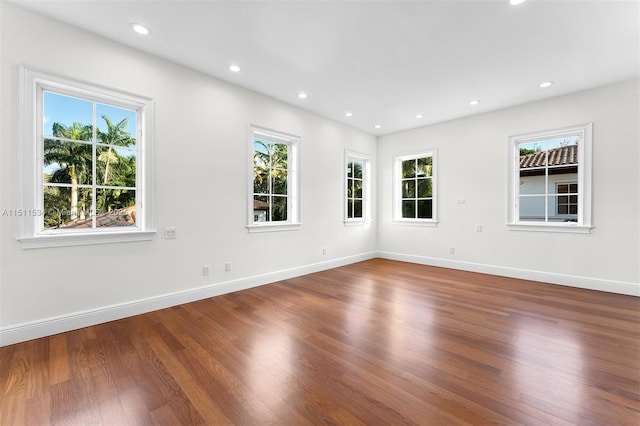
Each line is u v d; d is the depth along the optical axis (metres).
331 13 2.15
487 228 4.32
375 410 1.40
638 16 2.15
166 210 2.85
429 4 2.05
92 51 2.40
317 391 1.55
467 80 3.26
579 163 3.59
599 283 3.43
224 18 2.21
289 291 3.43
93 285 2.44
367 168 5.62
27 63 2.12
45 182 2.31
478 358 1.89
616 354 1.93
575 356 1.91
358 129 5.25
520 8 2.08
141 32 2.40
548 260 3.80
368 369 1.76
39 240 2.18
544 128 3.79
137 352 1.97
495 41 2.50
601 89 3.39
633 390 1.54
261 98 3.67
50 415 1.37
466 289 3.50
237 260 3.45
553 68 2.98
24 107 2.11
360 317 2.61
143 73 2.69
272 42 2.54
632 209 3.24
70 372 1.73
